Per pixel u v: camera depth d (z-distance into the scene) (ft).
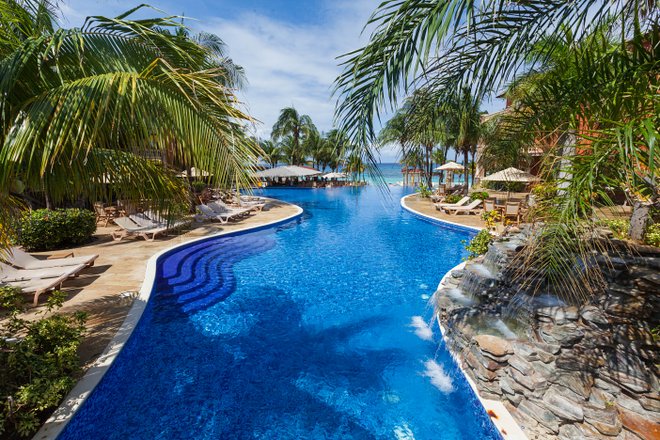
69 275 20.99
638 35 8.07
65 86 7.75
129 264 26.55
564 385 11.39
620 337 11.67
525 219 8.28
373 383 14.94
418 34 7.13
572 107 8.93
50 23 12.10
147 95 8.20
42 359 11.48
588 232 7.03
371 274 29.81
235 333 19.19
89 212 34.96
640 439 9.64
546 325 13.33
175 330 19.34
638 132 5.39
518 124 11.02
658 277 12.17
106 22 8.75
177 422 12.54
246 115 9.70
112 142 10.16
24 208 13.11
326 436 12.09
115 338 15.07
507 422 11.37
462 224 45.80
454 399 13.98
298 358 16.80
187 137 8.75
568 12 8.45
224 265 32.12
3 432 9.51
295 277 28.94
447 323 17.81
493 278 18.12
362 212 68.64
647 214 15.89
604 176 6.46
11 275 20.36
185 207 16.25
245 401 13.73
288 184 145.48
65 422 10.29
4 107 7.99
